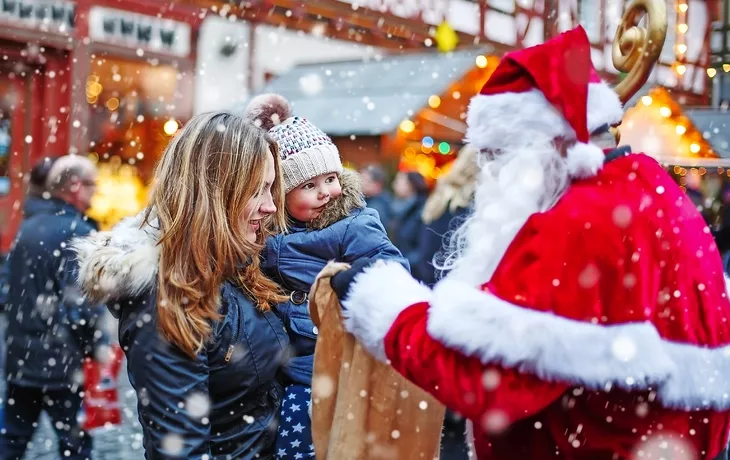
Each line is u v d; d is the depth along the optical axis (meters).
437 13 14.60
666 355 1.84
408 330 1.92
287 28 13.60
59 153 11.95
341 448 2.22
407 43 14.66
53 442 5.05
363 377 2.22
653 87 9.40
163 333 2.02
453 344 1.83
